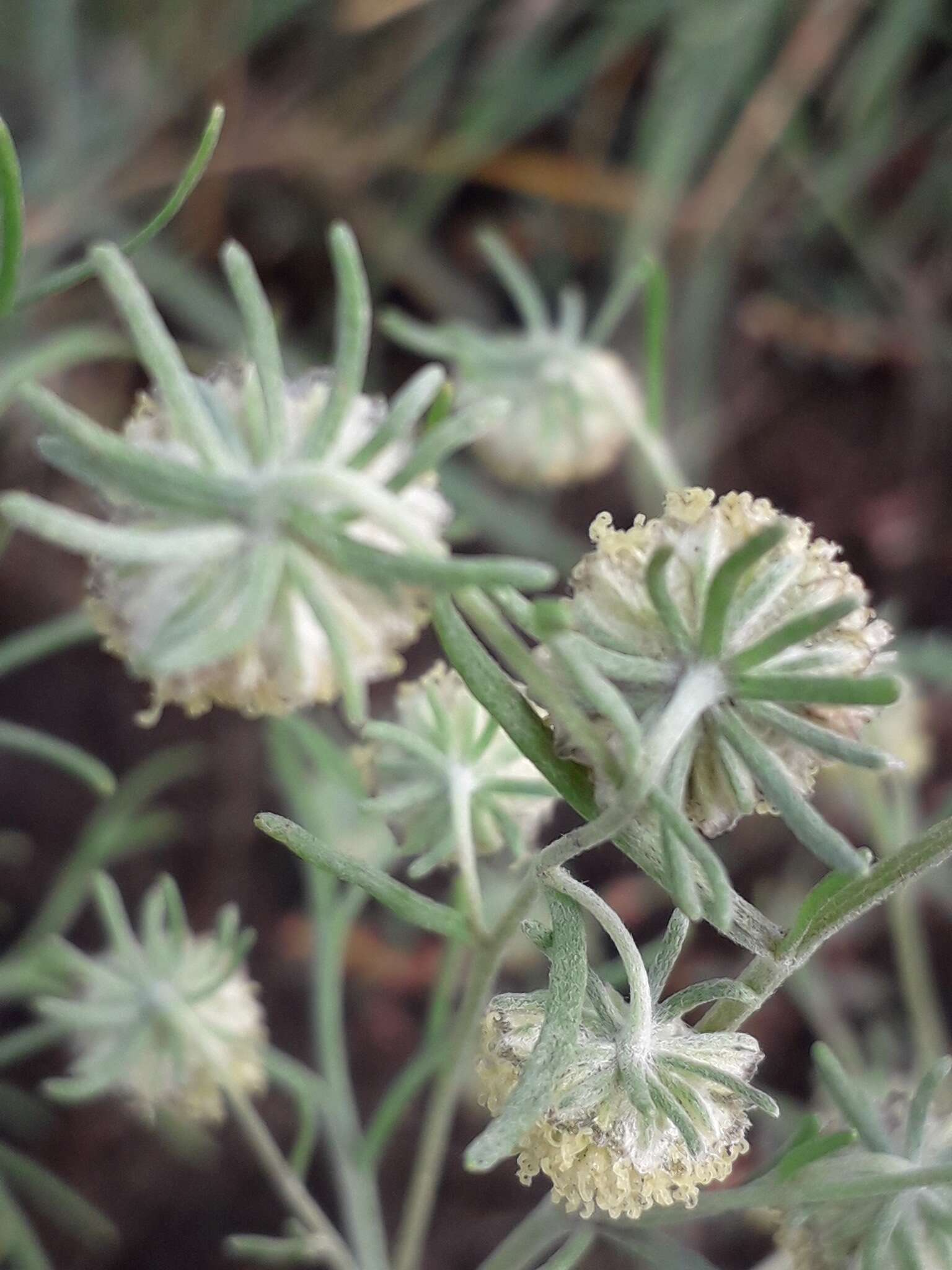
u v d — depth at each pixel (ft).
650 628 0.17
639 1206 0.18
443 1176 0.41
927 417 0.49
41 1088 0.40
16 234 0.18
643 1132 0.18
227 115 0.44
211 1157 0.40
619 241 0.47
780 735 0.17
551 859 0.17
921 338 0.49
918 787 0.44
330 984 0.29
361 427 0.19
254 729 0.43
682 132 0.44
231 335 0.42
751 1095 0.17
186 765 0.40
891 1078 0.31
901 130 0.48
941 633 0.47
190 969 0.26
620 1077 0.18
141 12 0.43
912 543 0.48
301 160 0.44
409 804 0.21
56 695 0.43
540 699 0.17
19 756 0.42
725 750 0.16
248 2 0.43
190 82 0.43
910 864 0.17
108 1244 0.39
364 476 0.18
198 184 0.44
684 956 0.42
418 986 0.42
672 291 0.47
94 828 0.38
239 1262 0.39
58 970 0.30
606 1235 0.21
